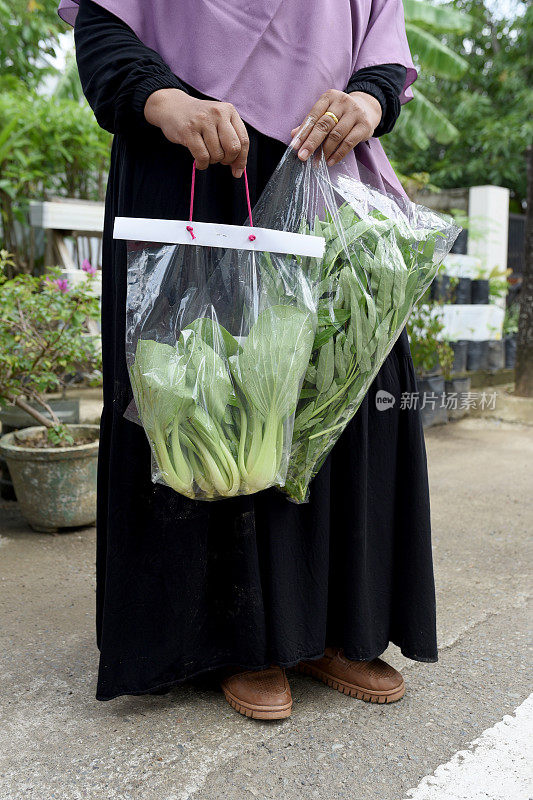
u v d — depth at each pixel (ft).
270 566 4.83
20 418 9.91
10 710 5.12
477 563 8.13
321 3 4.53
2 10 18.83
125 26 4.52
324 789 4.28
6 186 14.87
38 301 8.69
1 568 7.80
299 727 4.92
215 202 4.61
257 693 4.97
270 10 4.41
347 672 5.33
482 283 19.62
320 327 4.23
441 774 4.42
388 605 5.33
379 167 5.15
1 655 5.93
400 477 5.26
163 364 3.96
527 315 18.26
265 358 3.99
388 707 5.19
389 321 4.35
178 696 5.33
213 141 4.01
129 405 4.48
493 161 35.06
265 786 4.30
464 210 23.98
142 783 4.32
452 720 5.03
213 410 4.02
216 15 4.37
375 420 5.07
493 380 20.52
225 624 5.04
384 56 4.94
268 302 4.14
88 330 11.81
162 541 4.76
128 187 4.65
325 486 4.93
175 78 4.34
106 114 4.42
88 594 7.18
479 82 38.17
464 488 11.12
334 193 4.52
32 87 20.86
